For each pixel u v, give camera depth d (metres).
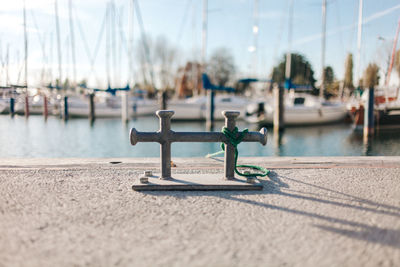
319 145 13.67
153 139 3.68
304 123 21.77
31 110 29.73
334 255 1.99
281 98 19.52
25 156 11.04
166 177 3.74
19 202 2.98
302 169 4.53
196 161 5.02
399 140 14.90
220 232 2.34
